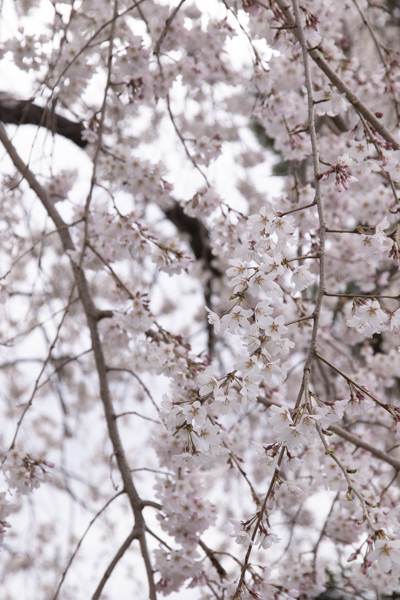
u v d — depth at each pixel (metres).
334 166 1.77
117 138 4.12
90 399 5.12
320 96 2.50
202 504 2.51
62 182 3.42
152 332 2.75
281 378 1.59
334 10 3.13
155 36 3.18
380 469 3.65
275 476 1.55
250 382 1.61
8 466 2.38
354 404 1.62
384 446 3.68
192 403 1.67
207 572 2.57
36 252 4.61
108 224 2.83
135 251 2.81
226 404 1.63
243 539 1.70
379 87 3.15
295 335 3.43
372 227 1.79
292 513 3.85
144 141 4.58
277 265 1.61
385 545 1.42
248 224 1.72
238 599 1.67
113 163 3.12
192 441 1.70
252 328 1.59
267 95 3.13
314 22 2.61
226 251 3.19
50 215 3.08
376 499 2.57
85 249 2.72
